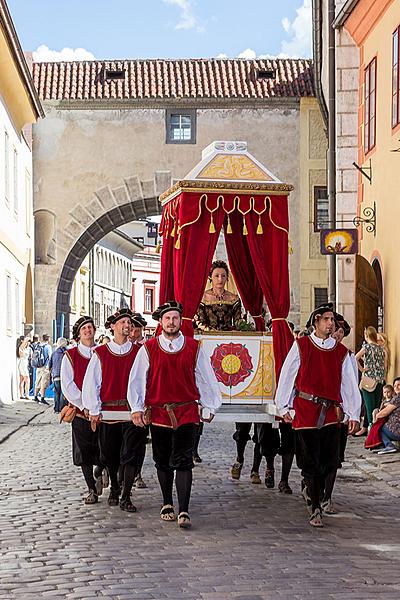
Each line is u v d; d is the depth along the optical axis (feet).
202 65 138.82
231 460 54.65
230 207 40.50
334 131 84.28
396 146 68.44
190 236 40.29
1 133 100.37
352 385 35.60
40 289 134.72
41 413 92.22
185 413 34.65
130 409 37.09
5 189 104.47
